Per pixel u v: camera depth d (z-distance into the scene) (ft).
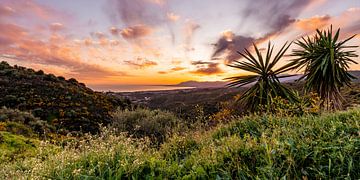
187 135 18.24
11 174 12.94
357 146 9.97
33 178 11.03
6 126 34.60
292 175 9.26
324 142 10.98
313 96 23.52
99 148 13.42
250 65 25.18
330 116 16.90
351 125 13.24
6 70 90.07
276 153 10.48
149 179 10.50
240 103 25.81
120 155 12.64
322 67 25.11
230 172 10.20
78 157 12.82
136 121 36.27
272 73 24.45
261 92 23.13
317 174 9.00
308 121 16.28
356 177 8.70
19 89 67.10
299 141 11.19
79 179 10.54
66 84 90.07
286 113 19.02
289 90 24.17
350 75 26.73
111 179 10.38
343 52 26.40
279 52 24.04
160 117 35.06
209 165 10.96
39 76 92.43
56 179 10.91
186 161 12.18
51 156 13.29
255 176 9.34
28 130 35.91
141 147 15.06
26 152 23.29
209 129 21.12
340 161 9.57
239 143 12.42
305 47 28.14
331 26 26.63
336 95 25.99
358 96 39.42
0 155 21.17
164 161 12.09
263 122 18.21
